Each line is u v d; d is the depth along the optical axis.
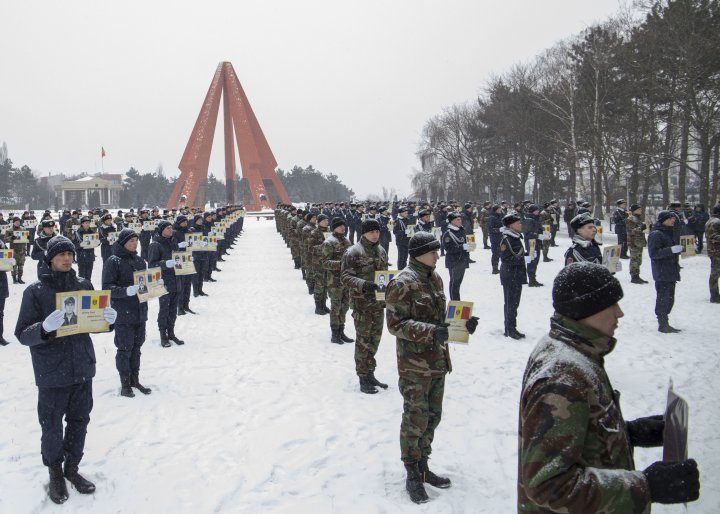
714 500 4.34
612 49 33.66
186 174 70.94
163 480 4.80
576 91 37.28
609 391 2.24
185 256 9.59
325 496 4.49
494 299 13.08
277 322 11.44
